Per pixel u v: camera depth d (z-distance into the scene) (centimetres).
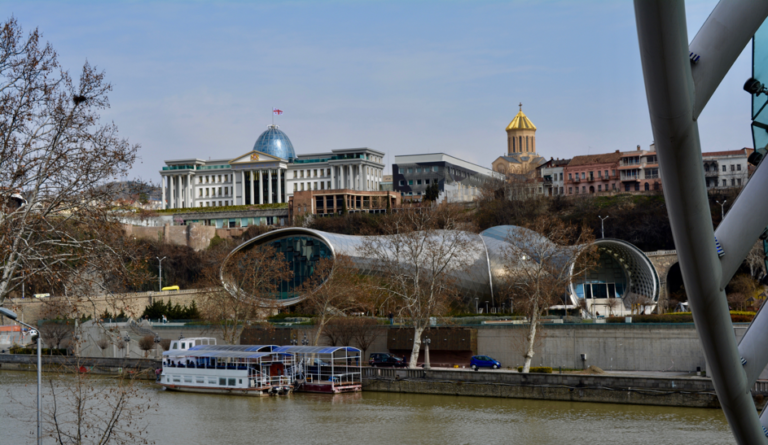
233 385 6619
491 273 9925
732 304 9531
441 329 7762
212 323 9106
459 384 6272
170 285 15762
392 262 8194
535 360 7269
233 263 9219
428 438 4678
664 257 11038
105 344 8619
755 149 1273
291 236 10356
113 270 3081
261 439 4712
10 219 2988
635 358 6712
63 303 3114
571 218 15025
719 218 13125
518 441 4516
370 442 4609
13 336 10394
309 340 8500
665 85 799
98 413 5266
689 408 5259
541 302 7012
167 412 5662
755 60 1220
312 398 6375
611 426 4803
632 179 17775
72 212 3061
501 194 17075
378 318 8612
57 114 2991
